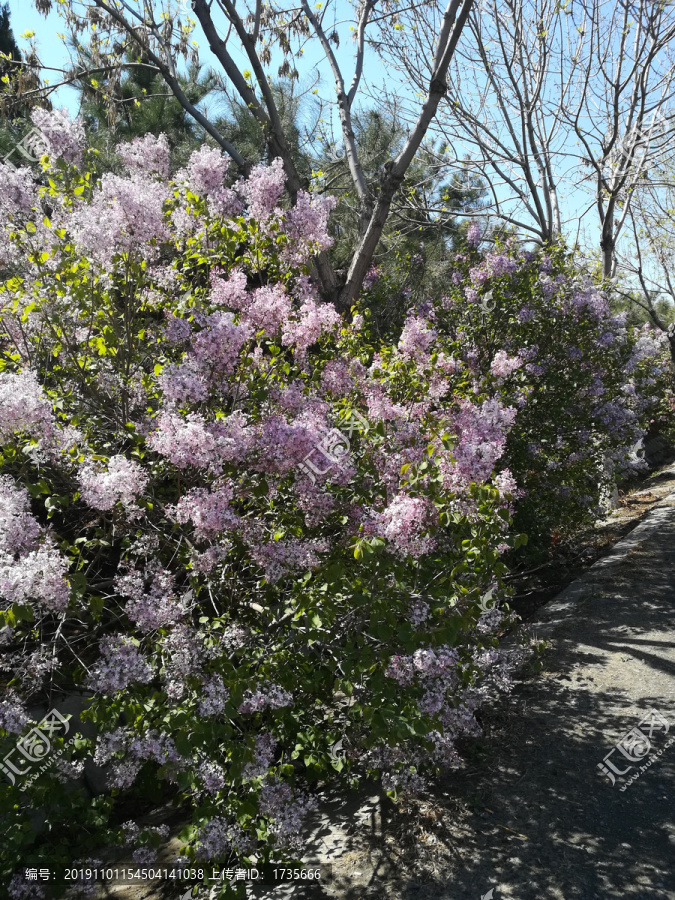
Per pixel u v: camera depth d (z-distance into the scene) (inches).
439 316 265.9
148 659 111.9
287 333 143.8
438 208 370.0
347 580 114.7
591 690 174.6
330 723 136.3
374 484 125.6
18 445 112.3
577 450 283.6
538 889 111.3
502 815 129.7
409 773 128.7
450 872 116.8
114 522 125.1
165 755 106.9
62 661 132.9
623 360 306.8
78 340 136.6
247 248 154.2
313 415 123.0
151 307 145.3
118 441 136.3
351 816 135.0
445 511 116.0
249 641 118.3
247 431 113.4
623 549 295.0
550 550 297.7
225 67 230.8
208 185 152.8
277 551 114.2
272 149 233.3
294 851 117.6
